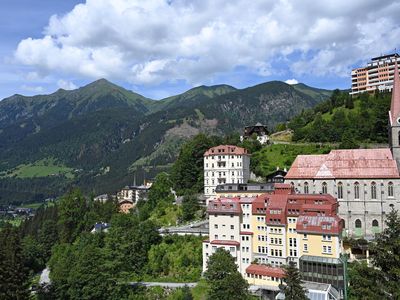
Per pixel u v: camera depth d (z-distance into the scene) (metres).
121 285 125.75
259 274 113.38
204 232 142.75
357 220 136.38
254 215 125.00
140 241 145.38
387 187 132.88
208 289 110.00
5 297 105.56
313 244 111.62
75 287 117.06
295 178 146.50
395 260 76.00
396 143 136.38
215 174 185.38
